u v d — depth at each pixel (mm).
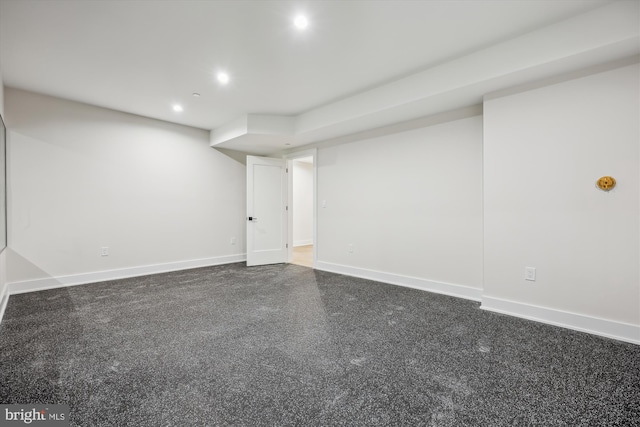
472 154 3107
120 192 3959
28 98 3256
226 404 1441
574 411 1391
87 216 3691
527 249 2553
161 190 4348
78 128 3602
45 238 3393
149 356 1911
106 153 3830
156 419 1337
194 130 4699
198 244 4781
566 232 2375
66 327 2367
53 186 3438
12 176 3166
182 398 1486
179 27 2117
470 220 3139
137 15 1977
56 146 3449
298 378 1667
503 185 2654
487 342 2111
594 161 2254
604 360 1857
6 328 2340
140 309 2801
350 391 1549
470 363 1827
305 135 4203
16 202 3195
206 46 2375
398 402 1459
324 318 2584
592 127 2256
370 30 2170
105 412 1379
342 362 1840
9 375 1681
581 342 2107
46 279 3412
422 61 2643
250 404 1443
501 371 1736
